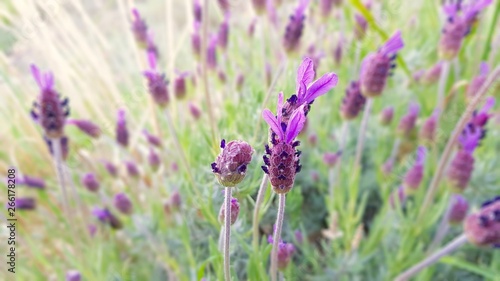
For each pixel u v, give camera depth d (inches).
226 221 4.6
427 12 14.7
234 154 4.3
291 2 14.9
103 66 13.2
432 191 9.0
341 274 9.1
